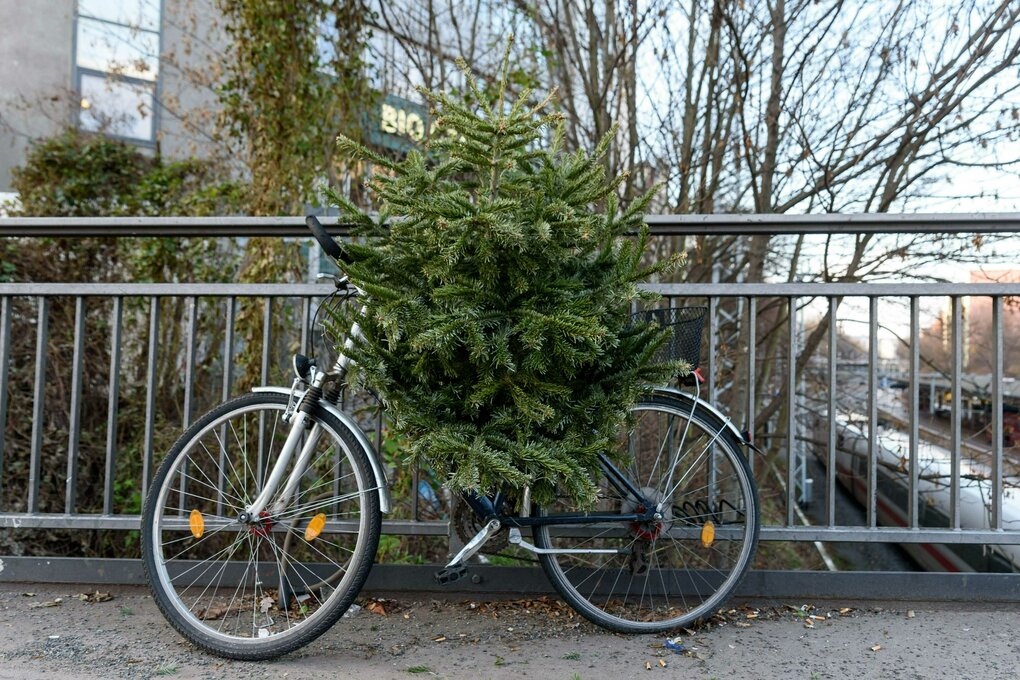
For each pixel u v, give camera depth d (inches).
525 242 66.4
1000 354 89.5
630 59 156.3
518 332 68.7
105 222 93.1
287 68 179.2
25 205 192.4
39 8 262.1
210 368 158.9
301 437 84.2
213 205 188.2
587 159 76.1
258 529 82.0
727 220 89.9
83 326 97.3
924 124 144.9
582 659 74.6
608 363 73.2
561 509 89.0
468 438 70.9
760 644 78.2
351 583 75.2
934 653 75.2
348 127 176.9
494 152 70.5
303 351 92.6
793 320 91.2
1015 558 111.5
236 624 82.1
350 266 72.4
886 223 88.8
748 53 156.3
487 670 71.9
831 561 164.6
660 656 75.4
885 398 176.9
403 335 70.9
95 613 86.0
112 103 263.0
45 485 126.4
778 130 157.6
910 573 87.0
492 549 80.1
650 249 159.6
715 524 89.2
